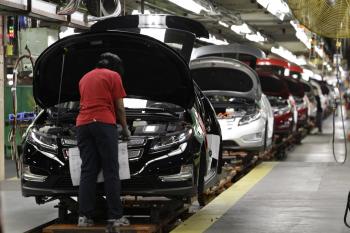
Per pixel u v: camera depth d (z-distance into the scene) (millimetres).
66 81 10438
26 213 11672
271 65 24984
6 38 16891
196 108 10953
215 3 23016
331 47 49594
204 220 10469
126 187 9477
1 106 16234
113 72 9383
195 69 17922
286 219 10570
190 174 9586
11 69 20234
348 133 36281
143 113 10227
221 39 29359
